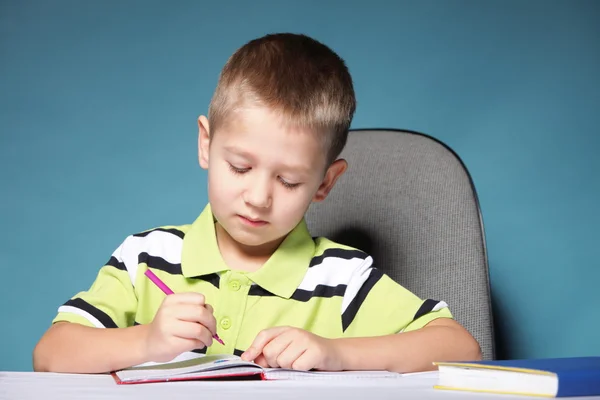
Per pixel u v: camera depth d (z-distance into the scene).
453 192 1.50
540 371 0.73
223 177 1.09
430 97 2.19
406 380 0.86
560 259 2.12
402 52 2.21
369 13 2.23
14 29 2.30
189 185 2.24
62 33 2.30
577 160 2.15
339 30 2.24
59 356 0.95
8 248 2.23
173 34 2.29
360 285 1.25
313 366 0.90
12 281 2.23
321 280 1.24
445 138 2.18
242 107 1.07
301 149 1.08
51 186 2.25
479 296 1.43
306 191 1.12
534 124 2.16
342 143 1.24
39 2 2.31
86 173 2.25
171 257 1.25
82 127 2.27
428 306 1.18
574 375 0.72
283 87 1.09
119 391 0.73
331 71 1.18
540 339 2.10
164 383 0.80
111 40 2.30
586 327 2.11
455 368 0.78
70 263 2.23
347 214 1.56
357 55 2.23
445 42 2.20
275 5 2.27
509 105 2.17
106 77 2.29
